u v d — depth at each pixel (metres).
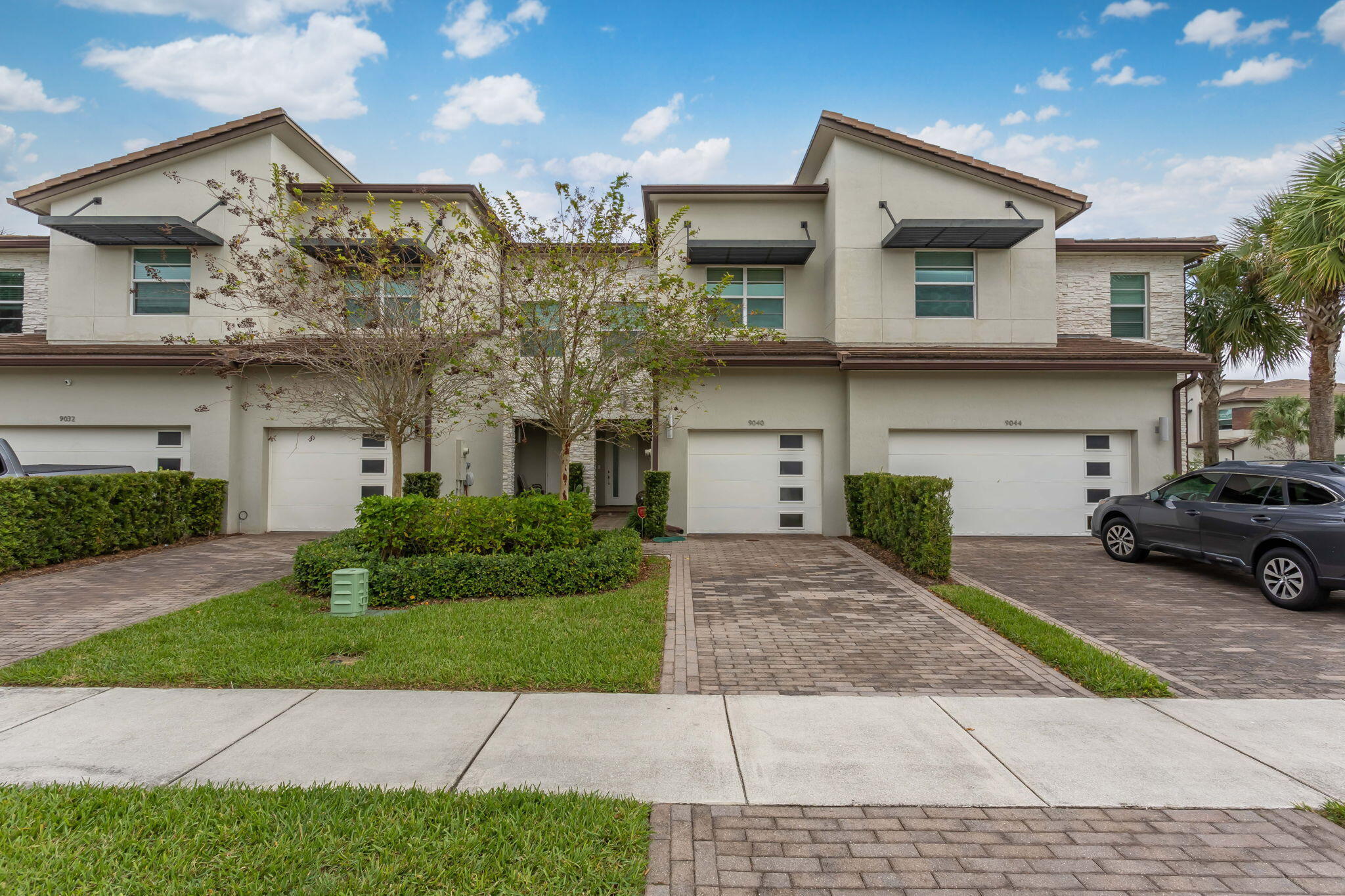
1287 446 28.88
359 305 10.34
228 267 14.32
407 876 2.89
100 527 10.88
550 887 2.86
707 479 14.35
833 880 2.96
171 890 2.80
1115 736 4.45
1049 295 15.26
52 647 6.28
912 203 15.24
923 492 9.55
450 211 10.68
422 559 8.28
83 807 3.38
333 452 14.77
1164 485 10.28
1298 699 5.18
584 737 4.35
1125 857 3.13
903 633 6.94
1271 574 8.15
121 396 14.12
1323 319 13.18
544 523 9.23
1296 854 3.17
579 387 10.32
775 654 6.22
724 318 12.51
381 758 4.02
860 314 15.12
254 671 5.37
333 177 17.14
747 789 3.71
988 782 3.82
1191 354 13.96
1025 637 6.50
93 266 15.09
